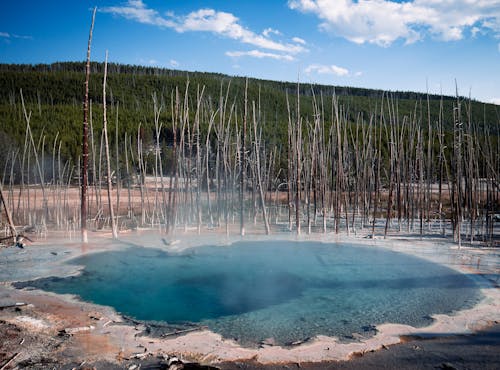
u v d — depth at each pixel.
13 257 15.21
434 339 8.34
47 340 8.12
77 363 7.22
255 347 8.02
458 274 13.09
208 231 21.61
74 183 41.84
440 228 21.86
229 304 10.53
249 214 27.34
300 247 17.53
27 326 8.73
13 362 7.19
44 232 20.67
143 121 55.75
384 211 29.48
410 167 24.69
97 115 59.75
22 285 11.88
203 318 9.50
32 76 91.19
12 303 10.25
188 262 14.99
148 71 122.12
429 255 15.80
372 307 10.28
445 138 40.44
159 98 80.06
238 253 16.47
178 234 20.58
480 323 9.09
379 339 8.35
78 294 11.16
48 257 15.24
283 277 13.05
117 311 9.92
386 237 19.62
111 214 19.09
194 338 8.38
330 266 14.43
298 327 9.01
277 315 9.74
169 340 8.28
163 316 9.62
